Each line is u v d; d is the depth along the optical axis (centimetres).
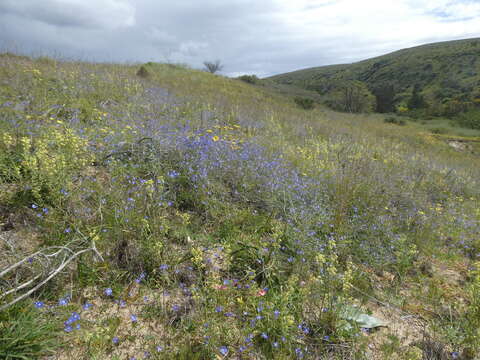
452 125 4216
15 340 189
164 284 276
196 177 418
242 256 320
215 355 222
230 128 805
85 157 414
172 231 338
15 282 226
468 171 1134
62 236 281
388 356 250
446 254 459
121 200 342
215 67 3369
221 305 262
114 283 264
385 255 395
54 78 805
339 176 544
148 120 651
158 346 217
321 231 412
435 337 277
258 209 434
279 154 635
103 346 214
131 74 1334
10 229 287
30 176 340
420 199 619
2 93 603
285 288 291
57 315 225
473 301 289
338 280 310
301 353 229
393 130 2162
